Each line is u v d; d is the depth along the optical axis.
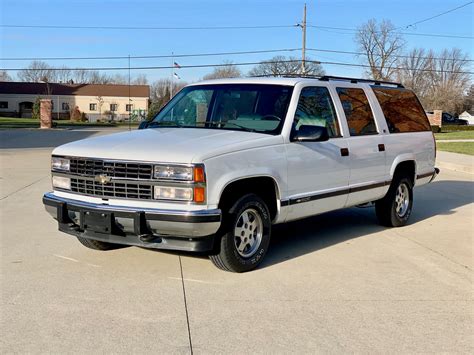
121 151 5.00
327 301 4.71
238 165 5.04
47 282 5.04
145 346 3.73
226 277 5.28
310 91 6.18
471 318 4.42
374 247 6.65
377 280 5.34
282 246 6.62
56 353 3.60
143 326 4.07
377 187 7.11
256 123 5.79
